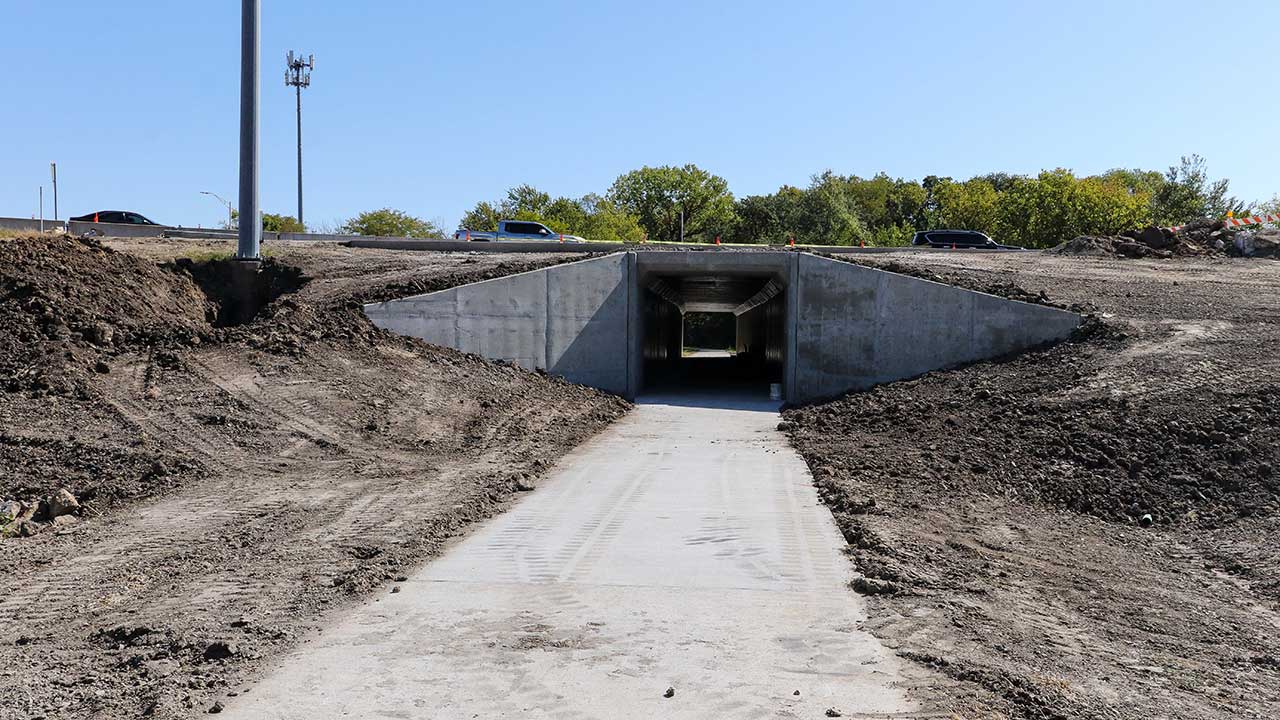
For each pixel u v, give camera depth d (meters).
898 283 26.58
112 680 7.05
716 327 84.88
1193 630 8.92
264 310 24.86
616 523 12.39
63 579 9.73
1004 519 13.36
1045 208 59.31
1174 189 70.12
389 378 21.72
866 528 11.95
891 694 6.84
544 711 6.51
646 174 94.44
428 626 8.30
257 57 28.44
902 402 22.97
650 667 7.35
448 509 12.91
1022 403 19.94
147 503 13.12
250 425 17.38
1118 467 15.59
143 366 19.53
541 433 20.20
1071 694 6.98
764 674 7.21
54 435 15.35
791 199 95.75
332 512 12.69
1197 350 21.22
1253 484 14.25
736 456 18.27
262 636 7.98
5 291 20.77
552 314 27.52
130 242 34.22
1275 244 35.12
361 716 6.42
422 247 36.69
